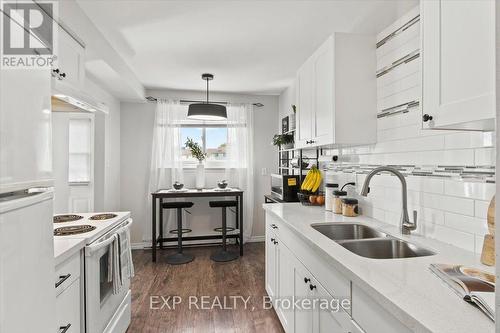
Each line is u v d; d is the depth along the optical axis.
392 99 1.94
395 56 1.92
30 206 0.82
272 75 3.64
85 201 3.47
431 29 1.19
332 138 2.06
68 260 1.39
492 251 1.14
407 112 1.79
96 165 3.50
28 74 0.82
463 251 1.34
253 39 2.59
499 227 0.50
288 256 1.97
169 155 4.32
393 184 1.91
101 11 2.10
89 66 2.68
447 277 0.96
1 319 0.69
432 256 1.26
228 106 4.54
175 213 4.42
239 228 4.35
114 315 1.96
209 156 4.64
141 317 2.36
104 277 1.83
